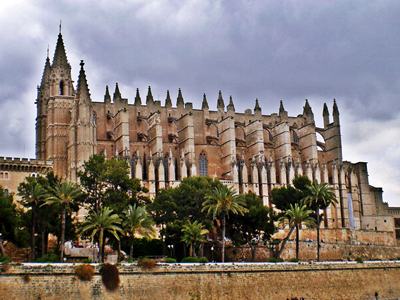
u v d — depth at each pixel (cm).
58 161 14400
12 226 8712
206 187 10731
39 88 16388
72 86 15088
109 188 9875
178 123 16000
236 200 9788
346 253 11800
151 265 7150
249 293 7731
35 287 6438
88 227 8012
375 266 9012
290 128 17362
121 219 8638
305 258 11275
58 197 8306
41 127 15725
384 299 8888
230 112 16500
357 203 16912
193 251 9369
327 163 17425
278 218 10994
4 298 6234
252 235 10606
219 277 7588
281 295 7962
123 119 14775
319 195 11338
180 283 7294
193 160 15200
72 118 13975
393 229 16250
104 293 6781
